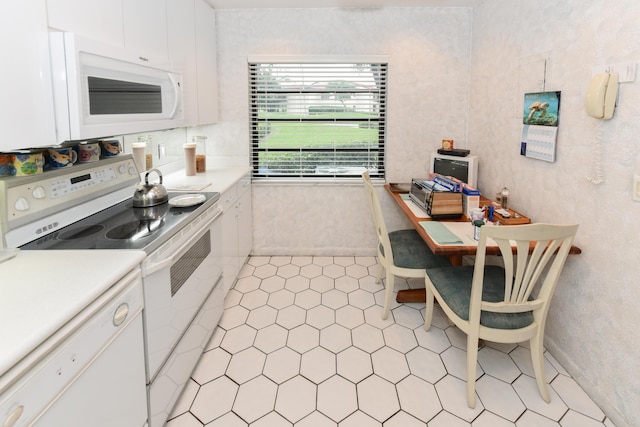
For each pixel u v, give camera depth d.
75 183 1.74
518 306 1.74
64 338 0.94
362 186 3.59
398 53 3.35
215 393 1.88
